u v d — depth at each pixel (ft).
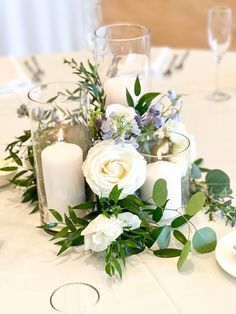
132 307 2.68
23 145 3.70
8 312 2.69
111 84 3.53
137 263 2.96
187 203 3.11
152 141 3.15
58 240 3.16
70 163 3.08
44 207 3.22
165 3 9.73
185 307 2.68
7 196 3.61
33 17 8.72
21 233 3.25
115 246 2.89
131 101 3.28
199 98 4.95
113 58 3.66
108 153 2.93
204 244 2.97
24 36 8.82
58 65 5.53
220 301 2.71
